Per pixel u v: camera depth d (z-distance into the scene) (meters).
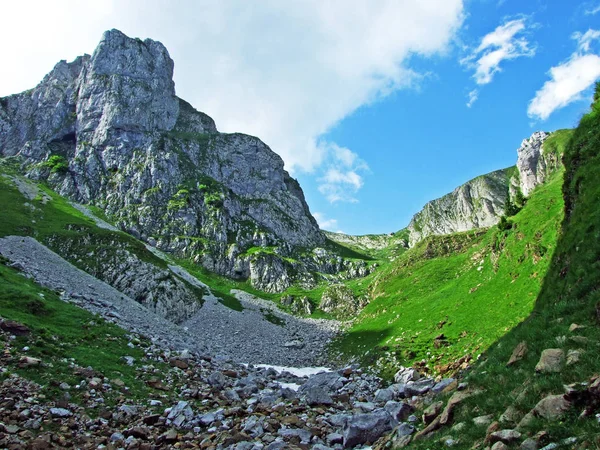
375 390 38.09
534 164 157.38
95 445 19.05
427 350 48.19
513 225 60.16
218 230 178.75
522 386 14.09
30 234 95.62
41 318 36.09
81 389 24.97
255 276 163.12
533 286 41.94
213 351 61.22
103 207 168.75
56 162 181.00
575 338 14.44
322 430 22.84
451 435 14.20
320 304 133.88
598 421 9.94
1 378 22.88
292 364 72.94
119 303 61.22
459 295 62.12
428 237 120.50
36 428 19.33
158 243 160.38
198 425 23.22
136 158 191.50
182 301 97.12
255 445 19.27
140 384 28.94
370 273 192.88
